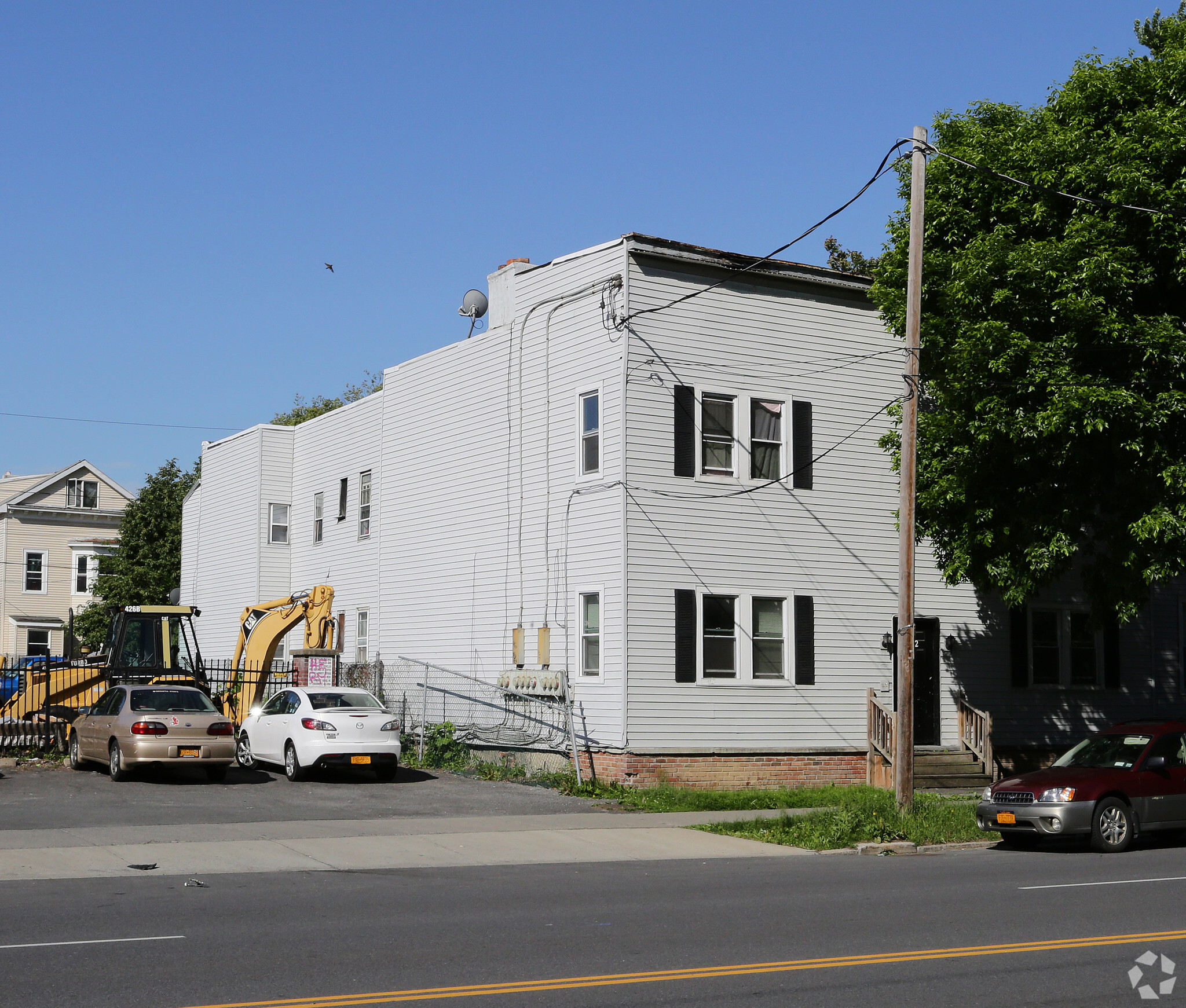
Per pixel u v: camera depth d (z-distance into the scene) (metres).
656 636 23.41
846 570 25.59
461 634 28.36
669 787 22.62
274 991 8.15
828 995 8.16
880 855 17.03
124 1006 7.71
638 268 23.98
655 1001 7.95
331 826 18.05
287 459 38.25
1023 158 21.23
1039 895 12.50
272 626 28.97
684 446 24.09
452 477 29.28
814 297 25.83
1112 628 29.16
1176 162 19.86
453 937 10.10
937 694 26.64
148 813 18.89
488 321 28.47
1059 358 20.08
